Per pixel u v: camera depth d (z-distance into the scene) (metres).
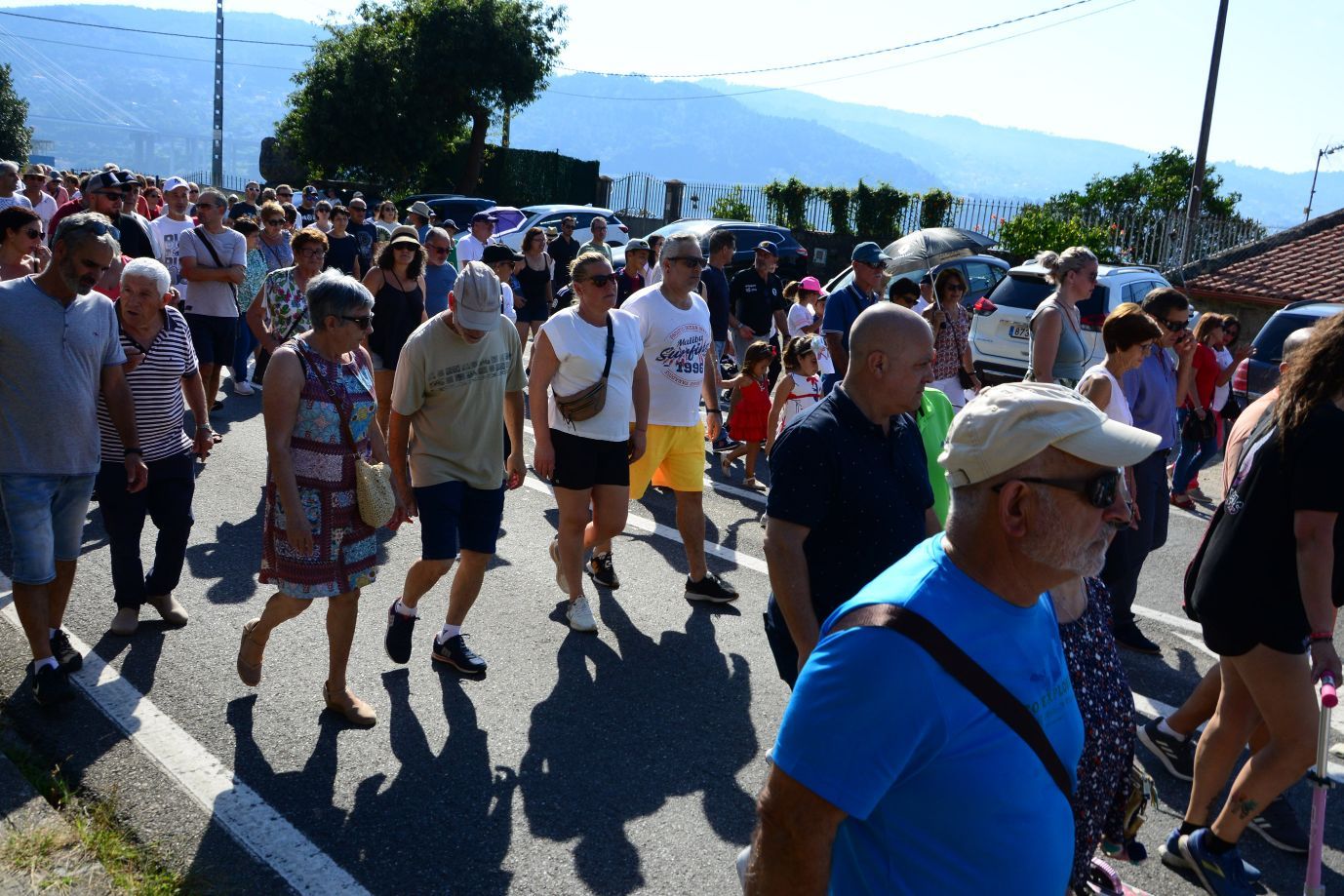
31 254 6.28
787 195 29.42
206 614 5.41
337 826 3.70
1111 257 23.28
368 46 32.72
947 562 1.82
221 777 3.97
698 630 5.61
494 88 33.91
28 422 4.34
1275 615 3.28
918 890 1.73
